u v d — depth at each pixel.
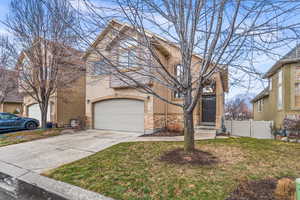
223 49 4.05
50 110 15.06
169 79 5.30
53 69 10.58
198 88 4.68
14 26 9.13
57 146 7.38
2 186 4.14
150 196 3.20
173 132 10.02
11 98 20.66
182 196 3.13
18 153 6.53
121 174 4.16
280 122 10.68
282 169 4.22
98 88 11.97
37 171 4.75
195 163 4.58
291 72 9.85
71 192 3.58
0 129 11.48
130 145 6.95
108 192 3.42
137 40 4.64
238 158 5.04
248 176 3.81
